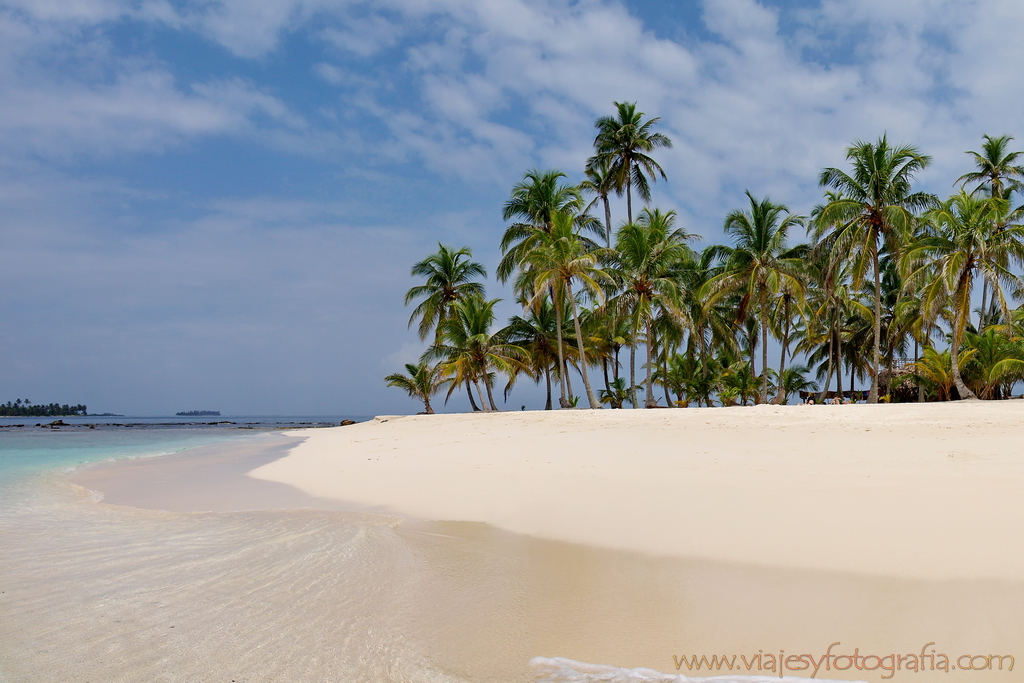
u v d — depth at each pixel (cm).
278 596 490
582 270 2969
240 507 895
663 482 894
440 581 522
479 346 3494
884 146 2833
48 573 553
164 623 431
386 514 802
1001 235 2602
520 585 507
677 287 3234
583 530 666
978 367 2905
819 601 443
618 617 434
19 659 371
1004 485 746
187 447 2530
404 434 2266
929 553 519
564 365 3212
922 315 2903
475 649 388
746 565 527
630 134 3962
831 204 2836
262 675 351
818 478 865
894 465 959
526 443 1590
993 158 3631
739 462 1069
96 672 354
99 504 947
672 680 342
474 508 809
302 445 2244
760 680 339
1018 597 427
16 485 1195
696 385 4003
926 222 2819
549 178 3466
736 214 3275
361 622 434
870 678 337
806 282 3416
